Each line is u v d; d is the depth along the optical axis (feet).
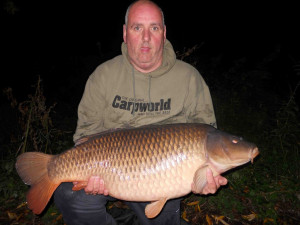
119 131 2.70
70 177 2.69
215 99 6.62
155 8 3.01
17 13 14.23
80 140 2.80
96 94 3.21
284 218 3.65
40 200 2.72
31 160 2.77
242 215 3.66
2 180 4.09
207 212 3.73
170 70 3.16
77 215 3.00
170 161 2.53
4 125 5.99
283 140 4.84
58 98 8.59
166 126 2.66
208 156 2.53
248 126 6.08
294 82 9.43
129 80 3.15
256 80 7.68
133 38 3.00
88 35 17.94
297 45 13.84
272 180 4.25
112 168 2.59
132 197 2.60
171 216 3.15
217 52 15.02
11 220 3.58
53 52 14.06
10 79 9.86
